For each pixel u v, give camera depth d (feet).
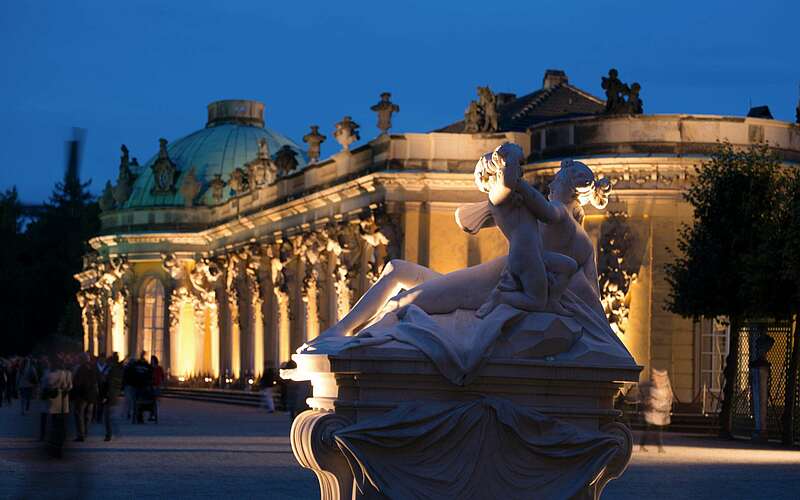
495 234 196.34
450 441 30.68
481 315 31.65
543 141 182.60
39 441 114.42
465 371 30.37
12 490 62.90
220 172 351.05
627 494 71.36
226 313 309.63
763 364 134.10
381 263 200.85
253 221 279.49
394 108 211.00
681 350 174.81
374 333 31.19
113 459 96.63
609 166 175.22
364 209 207.62
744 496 71.92
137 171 360.89
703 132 175.01
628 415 152.46
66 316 419.54
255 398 259.39
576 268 32.17
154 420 174.60
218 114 373.40
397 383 30.71
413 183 198.90
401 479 30.35
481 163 31.73
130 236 339.16
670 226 174.70
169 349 334.65
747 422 151.64
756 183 148.87
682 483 80.33
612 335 32.45
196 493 68.39
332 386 31.65
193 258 333.62
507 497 30.91
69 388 95.45
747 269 138.62
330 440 30.48
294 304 255.70
